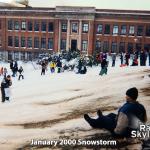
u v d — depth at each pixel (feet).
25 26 203.62
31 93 67.62
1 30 207.41
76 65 124.98
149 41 189.47
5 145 27.99
